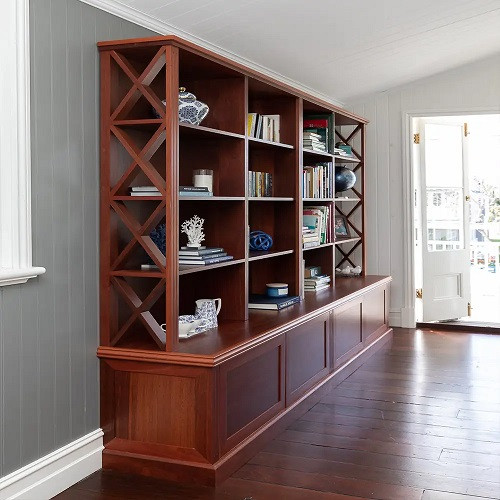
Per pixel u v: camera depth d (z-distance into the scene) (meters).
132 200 3.58
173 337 3.39
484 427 4.11
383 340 6.34
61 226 3.23
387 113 7.14
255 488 3.25
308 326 4.51
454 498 3.14
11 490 2.94
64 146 3.23
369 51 5.61
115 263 3.49
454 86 6.91
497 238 9.90
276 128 5.03
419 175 7.21
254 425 3.74
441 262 7.38
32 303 3.06
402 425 4.15
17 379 2.98
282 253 4.83
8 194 2.92
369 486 3.27
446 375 5.32
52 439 3.20
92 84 3.42
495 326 7.11
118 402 3.48
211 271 4.28
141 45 3.37
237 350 3.48
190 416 3.33
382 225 7.22
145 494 3.18
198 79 4.26
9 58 2.89
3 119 2.90
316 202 6.12
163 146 4.02
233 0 3.86
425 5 4.82
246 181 4.23
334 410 4.45
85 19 3.36
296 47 5.01
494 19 5.53
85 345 3.41
